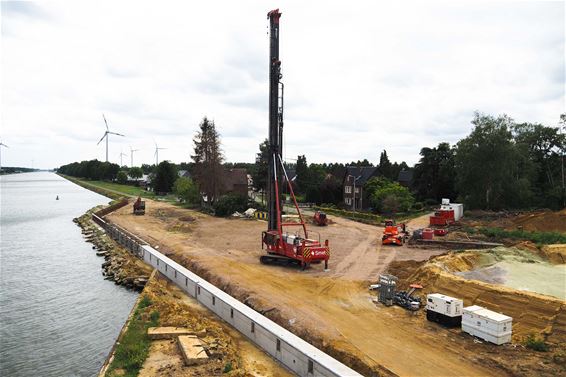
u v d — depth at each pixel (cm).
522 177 6247
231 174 9162
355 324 1906
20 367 1908
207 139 7294
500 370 1484
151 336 1762
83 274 3509
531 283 2281
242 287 2480
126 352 1609
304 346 1584
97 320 2464
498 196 5897
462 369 1492
